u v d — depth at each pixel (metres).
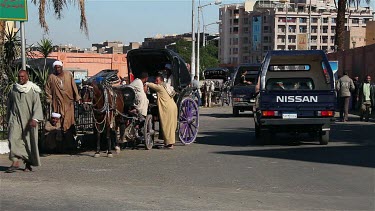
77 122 14.28
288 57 16.59
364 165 11.70
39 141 13.47
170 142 14.70
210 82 39.88
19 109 10.47
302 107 15.12
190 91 16.42
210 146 15.47
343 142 16.09
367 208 7.91
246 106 28.27
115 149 13.81
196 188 9.30
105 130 13.04
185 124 15.70
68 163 12.02
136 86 14.30
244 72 28.92
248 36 174.50
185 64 16.97
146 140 14.41
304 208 7.87
